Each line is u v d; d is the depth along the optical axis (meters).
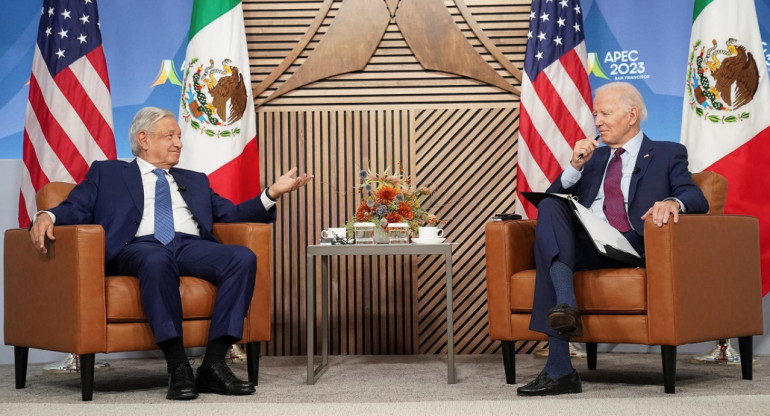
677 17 4.48
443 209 4.06
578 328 2.42
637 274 2.61
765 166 3.68
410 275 4.06
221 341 2.75
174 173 3.19
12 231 3.02
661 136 4.48
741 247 2.86
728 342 3.52
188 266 2.85
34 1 4.61
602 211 3.02
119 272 2.84
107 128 3.90
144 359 3.92
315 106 4.12
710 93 3.73
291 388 2.87
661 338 2.56
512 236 2.87
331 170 4.10
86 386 2.64
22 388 2.99
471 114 4.10
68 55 3.87
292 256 4.09
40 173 3.77
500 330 2.87
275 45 4.15
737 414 2.00
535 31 4.02
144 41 4.57
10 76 4.57
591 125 3.99
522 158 3.94
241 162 3.92
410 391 2.75
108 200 2.97
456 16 4.17
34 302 2.83
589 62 4.51
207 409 2.24
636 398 2.34
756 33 3.74
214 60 3.94
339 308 4.07
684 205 2.71
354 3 4.15
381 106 4.12
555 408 2.15
